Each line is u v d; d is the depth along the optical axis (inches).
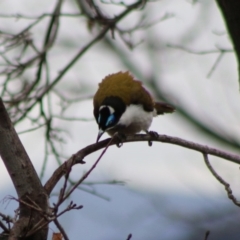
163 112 486.9
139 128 439.2
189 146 341.7
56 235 247.4
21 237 252.5
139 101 433.7
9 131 267.6
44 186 276.7
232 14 359.6
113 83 441.7
